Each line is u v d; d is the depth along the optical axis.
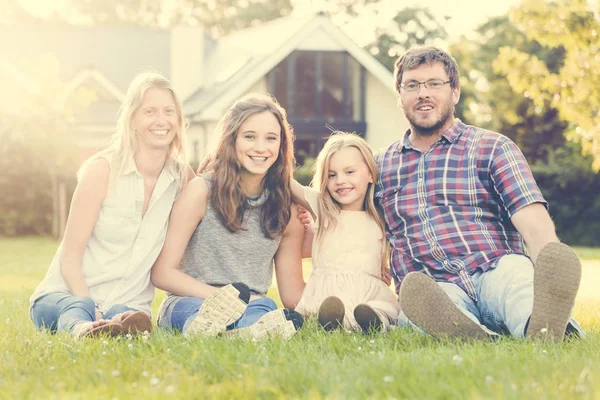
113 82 33.59
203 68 35.12
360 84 29.80
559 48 31.38
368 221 5.44
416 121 5.12
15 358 3.88
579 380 3.01
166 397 2.98
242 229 5.17
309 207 5.44
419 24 44.44
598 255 18.69
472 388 2.93
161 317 5.08
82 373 3.49
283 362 3.50
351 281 5.31
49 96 25.42
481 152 5.03
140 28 35.62
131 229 5.11
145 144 5.14
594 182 25.09
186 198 5.11
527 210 4.82
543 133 31.80
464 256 4.96
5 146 26.89
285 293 5.54
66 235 5.04
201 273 5.20
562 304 4.08
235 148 5.10
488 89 32.84
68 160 26.19
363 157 5.38
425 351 3.85
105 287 5.09
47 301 4.85
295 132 29.55
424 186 5.14
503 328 4.66
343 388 3.04
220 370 3.45
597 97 17.47
